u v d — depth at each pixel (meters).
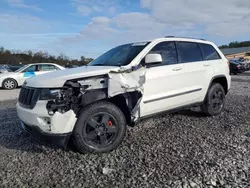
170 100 4.39
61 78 3.37
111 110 3.55
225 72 5.57
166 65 4.36
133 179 2.80
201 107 5.39
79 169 3.08
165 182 2.71
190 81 4.75
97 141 3.55
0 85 13.07
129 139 4.09
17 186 2.71
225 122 5.04
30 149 3.77
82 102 3.38
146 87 4.01
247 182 2.67
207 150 3.57
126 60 4.07
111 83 3.45
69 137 3.35
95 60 4.85
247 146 3.71
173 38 4.71
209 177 2.79
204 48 5.28
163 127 4.73
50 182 2.79
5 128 4.92
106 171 2.99
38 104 3.29
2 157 3.49
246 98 8.10
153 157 3.37
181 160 3.25
